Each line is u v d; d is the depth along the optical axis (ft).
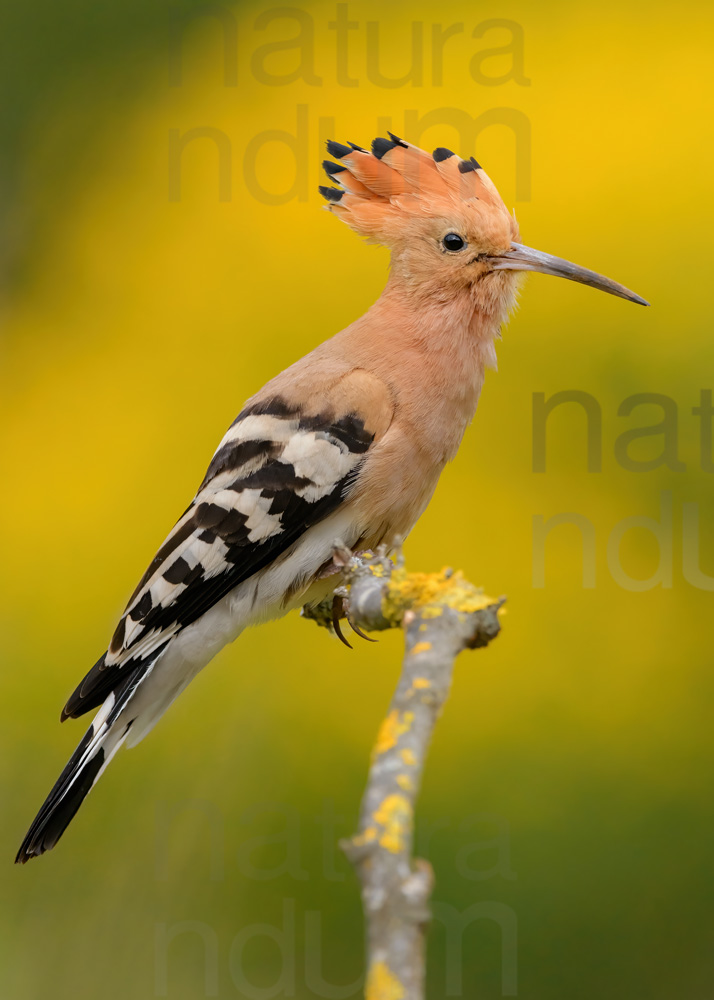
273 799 34.42
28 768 36.24
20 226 48.39
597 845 34.42
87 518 39.86
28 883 33.40
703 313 36.37
